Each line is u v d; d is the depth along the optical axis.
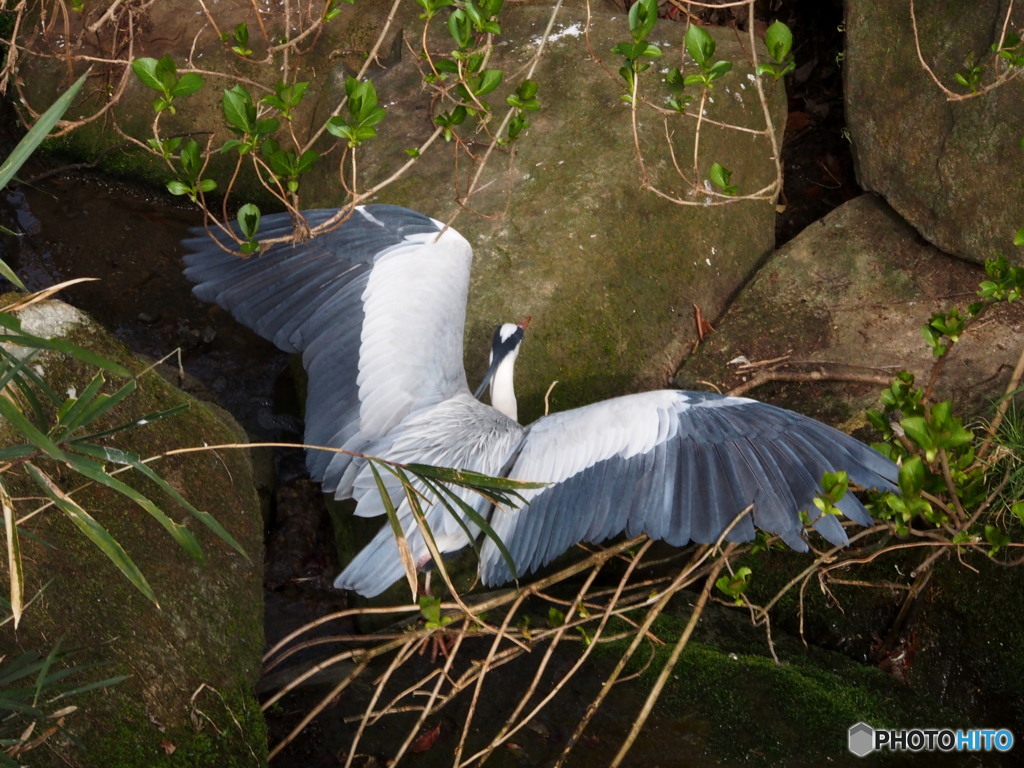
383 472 6.21
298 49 10.63
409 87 10.25
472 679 6.37
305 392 9.09
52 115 3.96
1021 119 8.63
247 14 10.87
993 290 6.85
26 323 6.30
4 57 11.11
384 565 6.06
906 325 8.86
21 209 10.62
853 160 9.87
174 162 10.58
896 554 7.41
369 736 6.59
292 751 6.48
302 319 6.61
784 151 10.92
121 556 4.04
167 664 5.80
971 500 6.52
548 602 7.64
